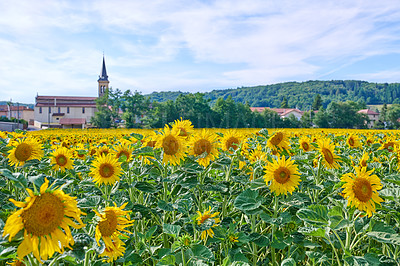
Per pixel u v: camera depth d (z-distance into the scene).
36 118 134.12
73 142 13.16
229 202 4.93
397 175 4.26
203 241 3.96
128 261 3.34
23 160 4.83
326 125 143.25
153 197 4.84
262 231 4.14
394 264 3.34
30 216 1.90
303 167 5.47
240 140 5.59
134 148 5.23
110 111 123.50
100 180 4.07
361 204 3.25
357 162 6.04
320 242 4.54
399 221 3.68
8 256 2.26
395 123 157.38
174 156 4.07
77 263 2.67
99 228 2.33
